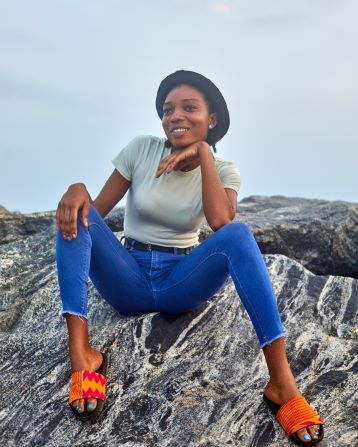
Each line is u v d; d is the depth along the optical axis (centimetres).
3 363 367
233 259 331
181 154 359
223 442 308
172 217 372
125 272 361
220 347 372
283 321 405
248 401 332
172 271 370
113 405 329
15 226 627
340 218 658
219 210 351
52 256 502
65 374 351
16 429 320
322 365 366
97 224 343
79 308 327
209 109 386
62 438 312
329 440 309
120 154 391
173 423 318
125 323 382
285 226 609
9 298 444
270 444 307
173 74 382
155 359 361
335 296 434
